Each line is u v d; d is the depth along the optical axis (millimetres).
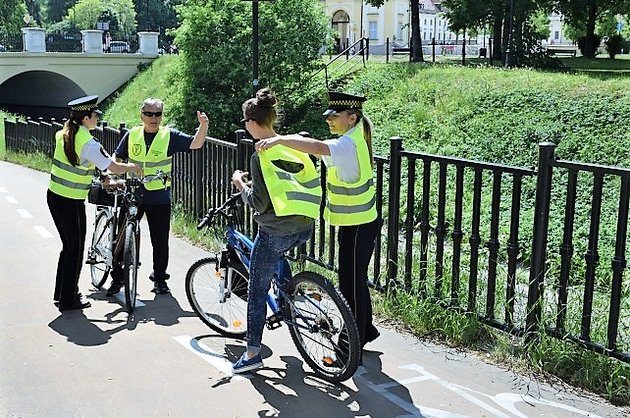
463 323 5582
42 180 15266
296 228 4695
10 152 19984
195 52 23312
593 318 5230
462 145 17406
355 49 40969
